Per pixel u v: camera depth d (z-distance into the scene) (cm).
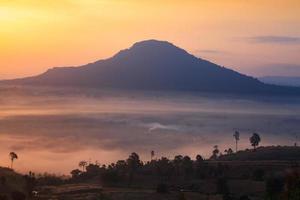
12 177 15250
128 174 18825
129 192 15988
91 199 14725
